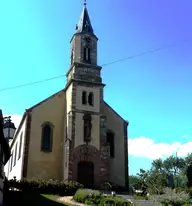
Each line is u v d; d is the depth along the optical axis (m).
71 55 40.31
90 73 38.31
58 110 38.09
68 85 38.03
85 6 43.12
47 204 23.23
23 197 25.41
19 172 36.31
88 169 34.34
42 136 36.19
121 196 27.78
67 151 34.09
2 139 21.94
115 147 39.00
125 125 40.62
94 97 37.34
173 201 24.55
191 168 41.41
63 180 33.75
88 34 40.19
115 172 37.75
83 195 25.25
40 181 30.22
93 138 35.50
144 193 31.17
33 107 36.91
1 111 20.27
